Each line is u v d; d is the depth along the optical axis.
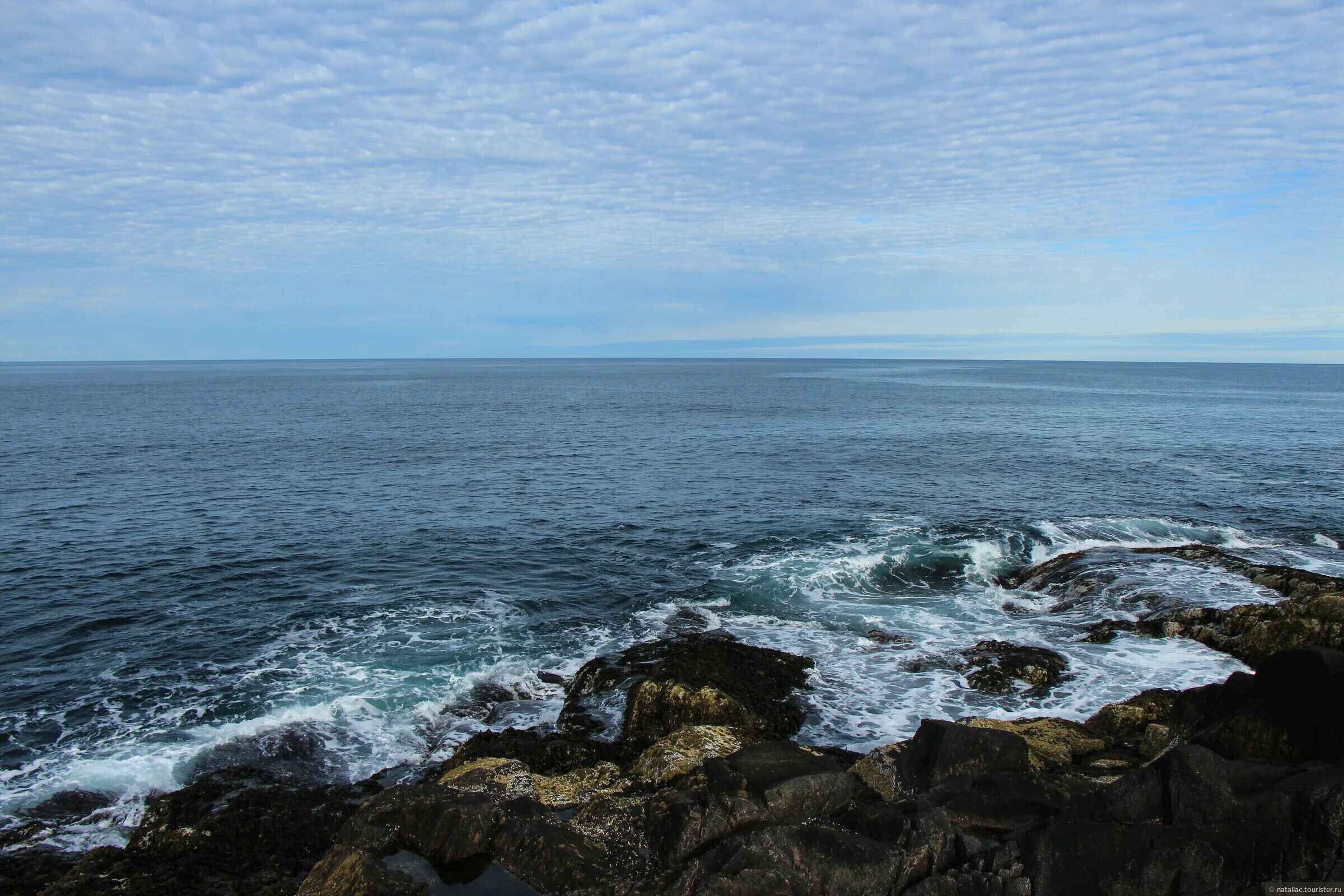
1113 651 19.56
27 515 33.62
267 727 16.31
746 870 9.32
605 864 10.24
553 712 17.33
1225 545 29.03
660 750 13.72
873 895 9.40
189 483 41.16
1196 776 10.38
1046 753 13.45
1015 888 9.52
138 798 14.07
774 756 12.00
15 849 12.48
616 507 35.97
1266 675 12.13
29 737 16.14
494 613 23.03
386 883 9.83
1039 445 57.16
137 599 23.97
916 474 44.53
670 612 23.09
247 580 25.78
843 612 22.98
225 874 11.58
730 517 34.06
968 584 25.61
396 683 18.53
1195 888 9.57
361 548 29.41
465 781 12.48
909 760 11.95
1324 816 9.64
